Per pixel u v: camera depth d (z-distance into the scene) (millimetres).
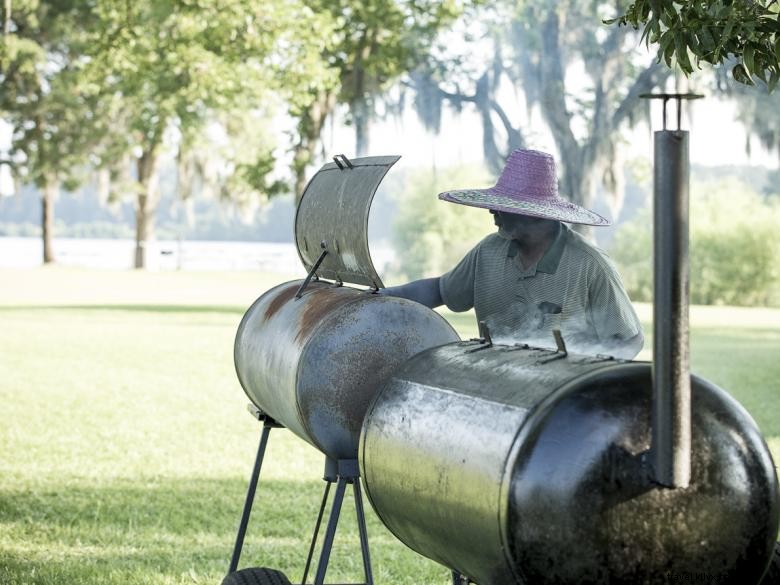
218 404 15867
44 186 60094
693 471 3293
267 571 5086
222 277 55969
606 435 3266
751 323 30766
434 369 3996
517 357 3783
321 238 5836
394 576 7492
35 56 53656
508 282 5344
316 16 30891
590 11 31594
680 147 3121
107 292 42719
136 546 8320
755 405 15547
